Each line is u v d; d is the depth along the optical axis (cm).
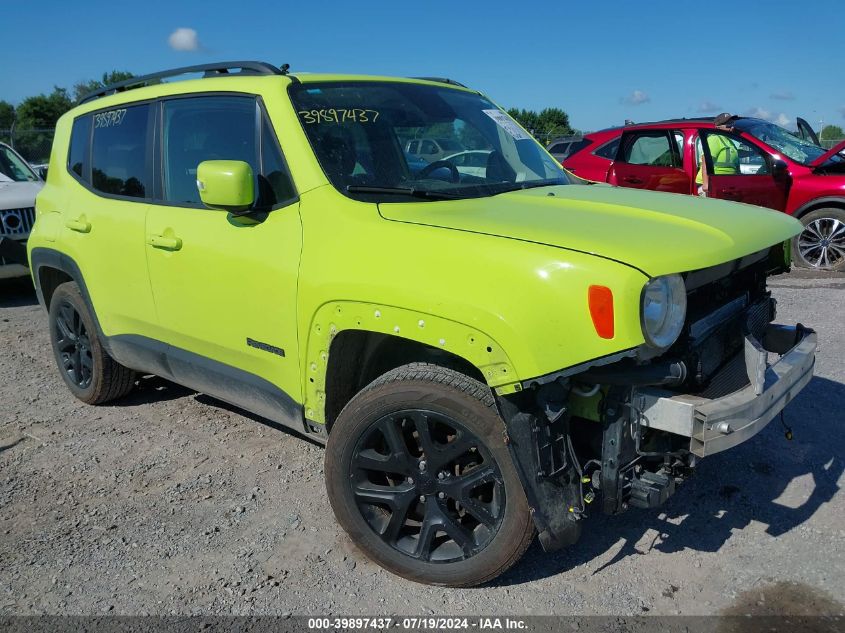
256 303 321
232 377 351
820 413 435
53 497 367
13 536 332
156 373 420
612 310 226
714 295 285
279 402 329
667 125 914
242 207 307
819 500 345
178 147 370
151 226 373
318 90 341
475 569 275
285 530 332
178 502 359
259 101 333
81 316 456
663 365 241
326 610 278
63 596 289
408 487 285
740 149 884
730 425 242
